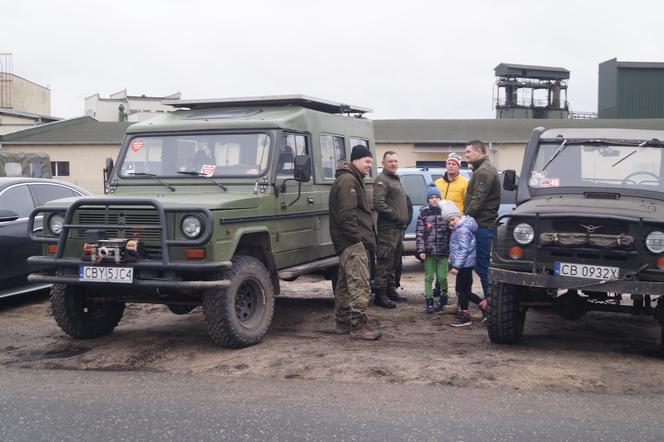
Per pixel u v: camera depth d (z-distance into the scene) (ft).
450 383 17.60
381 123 113.09
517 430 14.35
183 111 27.25
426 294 27.73
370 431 14.33
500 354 20.63
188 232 20.04
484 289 25.89
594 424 14.70
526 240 20.62
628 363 19.56
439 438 13.94
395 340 22.80
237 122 24.27
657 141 23.58
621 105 159.74
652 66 159.33
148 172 24.72
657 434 14.16
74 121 113.29
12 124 128.88
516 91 152.15
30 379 18.28
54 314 22.54
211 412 15.53
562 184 23.34
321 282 36.94
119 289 21.67
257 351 20.95
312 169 26.43
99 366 19.71
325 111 30.22
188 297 22.29
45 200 30.37
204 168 24.08
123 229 20.68
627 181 22.82
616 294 21.61
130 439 14.01
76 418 15.23
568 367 18.99
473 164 26.32
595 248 19.67
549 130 25.43
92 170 106.32
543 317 27.14
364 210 25.43
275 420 14.98
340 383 17.66
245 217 21.77
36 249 29.07
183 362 19.98
